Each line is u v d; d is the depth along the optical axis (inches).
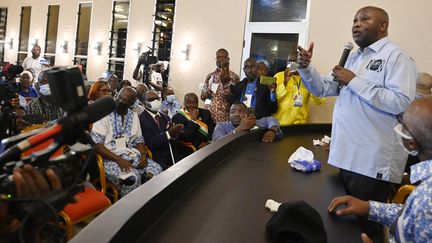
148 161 120.4
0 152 23.6
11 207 22.7
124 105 112.9
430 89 115.9
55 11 307.4
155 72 220.8
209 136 158.6
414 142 35.4
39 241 24.9
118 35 270.5
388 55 58.2
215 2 222.2
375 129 58.8
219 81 165.5
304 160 73.9
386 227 48.5
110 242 30.6
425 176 32.8
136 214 36.6
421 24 164.4
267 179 63.3
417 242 31.9
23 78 169.9
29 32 324.8
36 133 24.0
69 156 24.3
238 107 120.6
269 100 146.3
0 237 23.2
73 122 23.2
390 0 170.4
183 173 51.2
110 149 108.5
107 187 107.4
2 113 108.9
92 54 283.9
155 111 143.3
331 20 185.8
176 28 238.4
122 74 267.4
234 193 53.9
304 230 37.9
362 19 60.6
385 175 58.4
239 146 90.7
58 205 23.1
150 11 251.3
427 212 30.8
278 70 193.0
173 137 134.6
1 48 350.0
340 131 62.7
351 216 47.4
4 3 341.7
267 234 40.0
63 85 22.9
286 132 128.6
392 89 56.0
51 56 310.7
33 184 22.6
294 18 197.8
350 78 57.7
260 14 208.7
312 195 56.0
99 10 278.8
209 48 225.5
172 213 44.8
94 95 109.5
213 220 43.3
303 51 69.2
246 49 212.1
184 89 236.8
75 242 29.7
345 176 63.1
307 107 155.9
